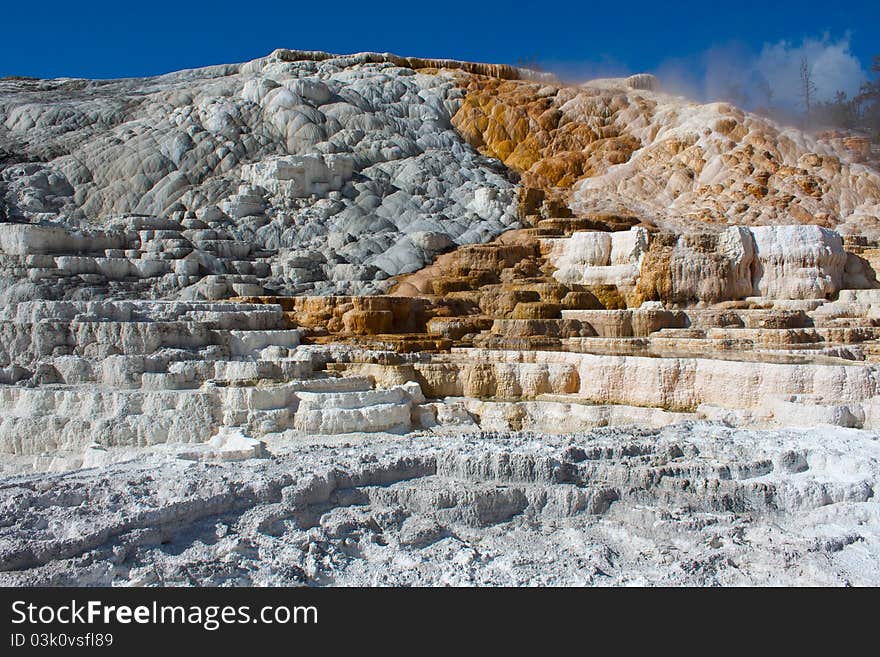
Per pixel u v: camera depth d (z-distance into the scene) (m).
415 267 18.45
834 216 24.05
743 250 17.09
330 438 10.63
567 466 7.47
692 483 7.25
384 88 28.44
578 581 5.79
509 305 16.50
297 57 31.05
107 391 11.27
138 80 31.41
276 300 15.38
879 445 8.26
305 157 21.06
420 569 5.95
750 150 26.58
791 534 6.63
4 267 15.05
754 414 10.59
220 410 10.98
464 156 25.84
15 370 11.95
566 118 29.61
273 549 5.96
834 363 11.43
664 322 15.38
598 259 18.30
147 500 6.34
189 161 21.94
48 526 5.80
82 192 20.41
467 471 7.48
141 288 15.75
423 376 12.88
